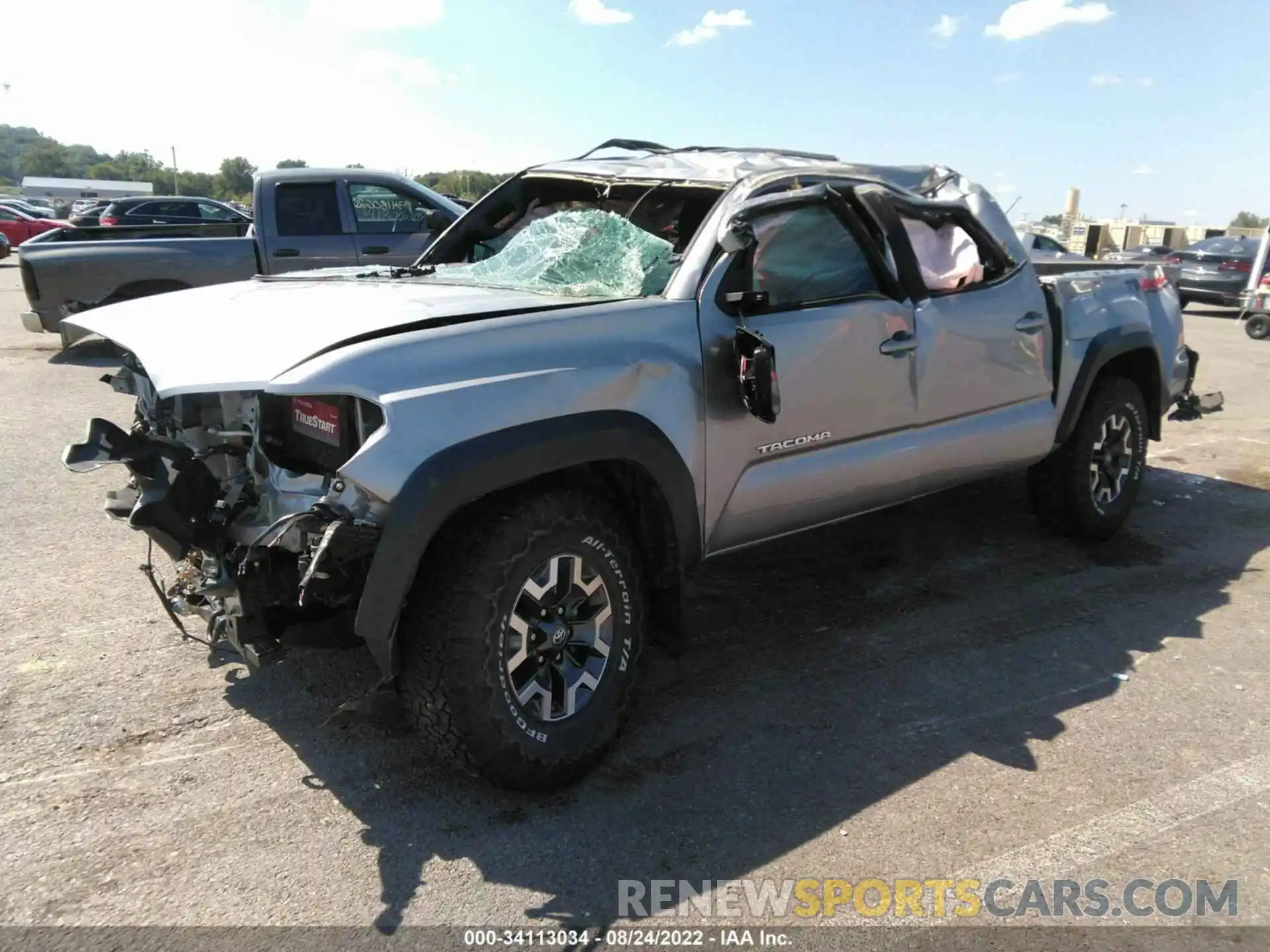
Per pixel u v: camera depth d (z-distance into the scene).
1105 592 4.57
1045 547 5.15
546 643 2.88
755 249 3.42
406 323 2.78
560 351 2.89
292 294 3.44
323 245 9.20
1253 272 15.15
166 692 3.45
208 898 2.44
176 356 2.78
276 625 2.74
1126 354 5.12
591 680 3.01
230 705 3.38
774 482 3.51
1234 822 2.84
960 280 4.15
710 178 3.98
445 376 2.66
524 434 2.71
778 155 4.36
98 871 2.53
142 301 3.61
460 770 2.88
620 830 2.75
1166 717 3.43
